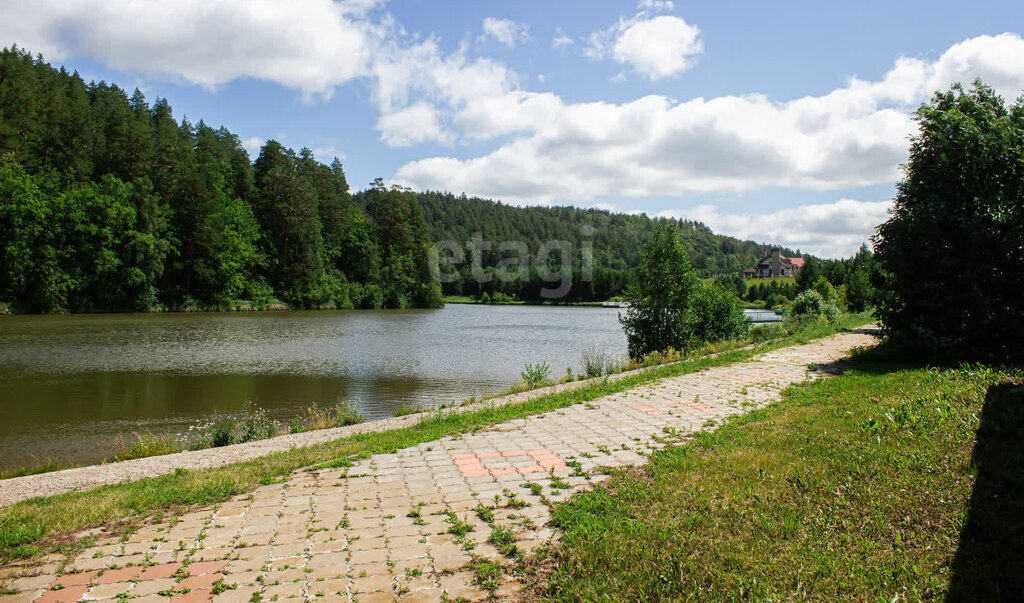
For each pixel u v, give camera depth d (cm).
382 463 669
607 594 345
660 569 369
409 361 2503
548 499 525
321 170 8612
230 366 2245
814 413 761
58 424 1284
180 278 6544
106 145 6475
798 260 16112
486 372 2169
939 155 1189
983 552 358
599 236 18200
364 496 550
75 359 2359
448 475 614
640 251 2138
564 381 1516
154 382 1848
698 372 1329
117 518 505
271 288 7400
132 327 4056
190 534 464
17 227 5116
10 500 652
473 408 1134
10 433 1204
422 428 889
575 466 630
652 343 2109
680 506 471
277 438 980
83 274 5503
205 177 6756
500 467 639
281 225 7500
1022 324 1084
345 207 8894
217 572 395
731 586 346
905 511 418
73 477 751
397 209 9081
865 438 591
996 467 468
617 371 1639
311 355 2670
